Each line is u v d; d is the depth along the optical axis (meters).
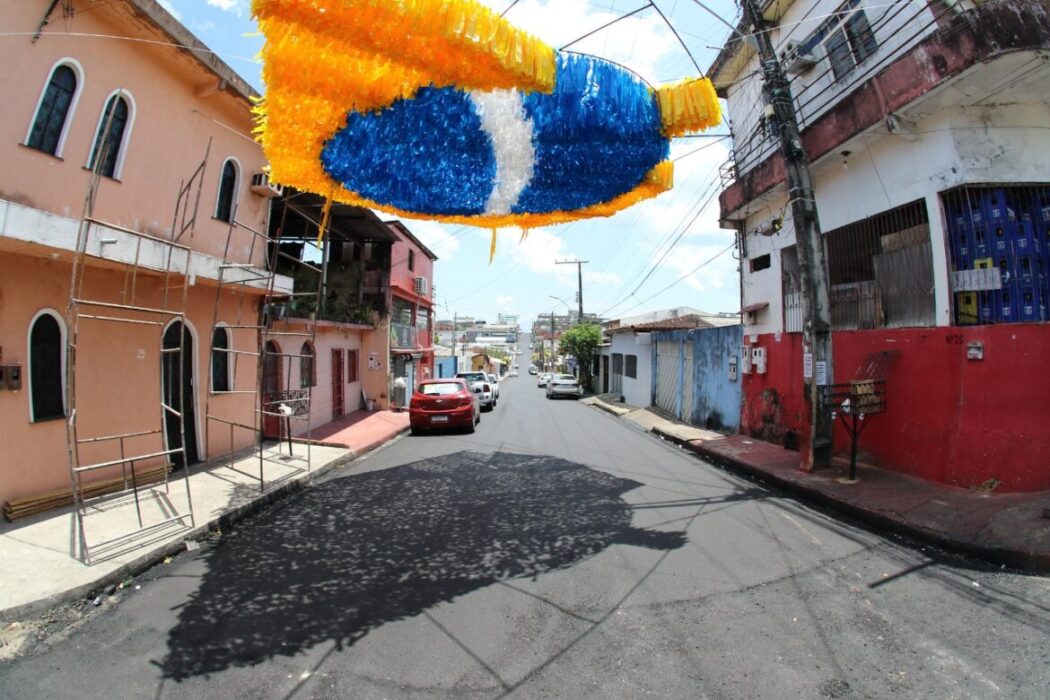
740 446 10.80
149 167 7.17
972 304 6.68
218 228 8.74
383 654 3.34
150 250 6.69
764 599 4.03
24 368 5.82
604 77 5.30
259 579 4.60
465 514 6.62
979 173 6.53
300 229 16.16
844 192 8.76
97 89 6.30
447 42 4.37
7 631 3.63
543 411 22.52
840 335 8.65
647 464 9.98
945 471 6.56
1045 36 5.54
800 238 7.97
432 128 5.73
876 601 3.94
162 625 3.75
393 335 20.69
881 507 5.96
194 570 4.82
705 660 3.20
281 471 8.64
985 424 6.17
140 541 5.17
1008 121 6.66
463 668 3.17
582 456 10.89
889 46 7.89
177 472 8.12
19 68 5.41
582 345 36.50
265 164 9.80
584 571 4.69
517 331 121.94
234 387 9.77
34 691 2.95
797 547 5.18
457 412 14.55
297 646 3.45
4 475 5.61
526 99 5.40
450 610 3.96
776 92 7.95
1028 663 3.07
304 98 5.04
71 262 6.24
